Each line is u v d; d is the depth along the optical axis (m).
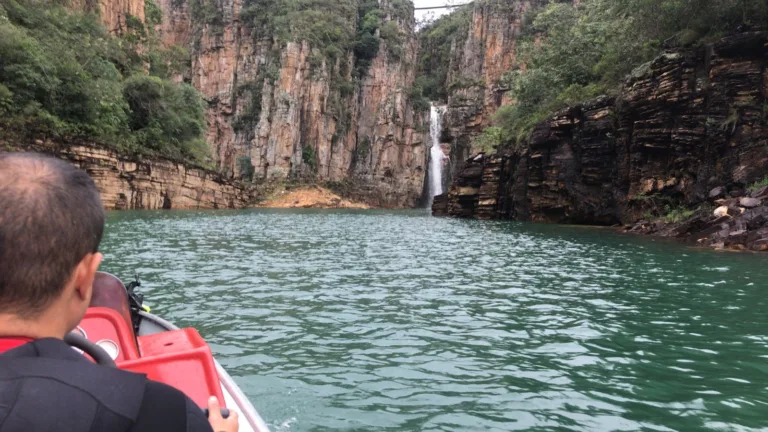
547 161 40.75
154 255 17.17
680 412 5.57
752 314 9.85
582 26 49.41
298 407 5.62
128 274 13.59
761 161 25.64
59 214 1.47
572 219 39.16
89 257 1.59
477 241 24.20
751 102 26.55
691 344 7.97
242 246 20.52
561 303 10.77
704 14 29.50
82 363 1.41
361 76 105.12
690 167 29.16
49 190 1.48
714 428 5.18
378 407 5.66
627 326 8.98
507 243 23.20
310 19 99.88
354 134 102.75
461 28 109.31
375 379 6.47
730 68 27.17
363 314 9.73
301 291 11.76
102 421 1.30
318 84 95.50
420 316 9.64
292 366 6.90
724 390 6.17
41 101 42.06
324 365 6.95
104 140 46.38
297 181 91.31
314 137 95.62
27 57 40.00
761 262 16.44
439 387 6.24
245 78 98.12
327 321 9.20
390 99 102.25
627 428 5.20
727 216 22.89
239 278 13.24
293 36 94.50
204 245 20.53
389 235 27.12
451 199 52.16
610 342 8.08
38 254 1.42
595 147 36.16
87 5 58.00
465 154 97.62
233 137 96.94
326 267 15.34
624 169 34.12
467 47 103.12
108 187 45.75
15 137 37.06
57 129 41.16
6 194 1.43
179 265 15.20
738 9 28.34
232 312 9.75
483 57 100.31
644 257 18.00
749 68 26.72
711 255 18.23
